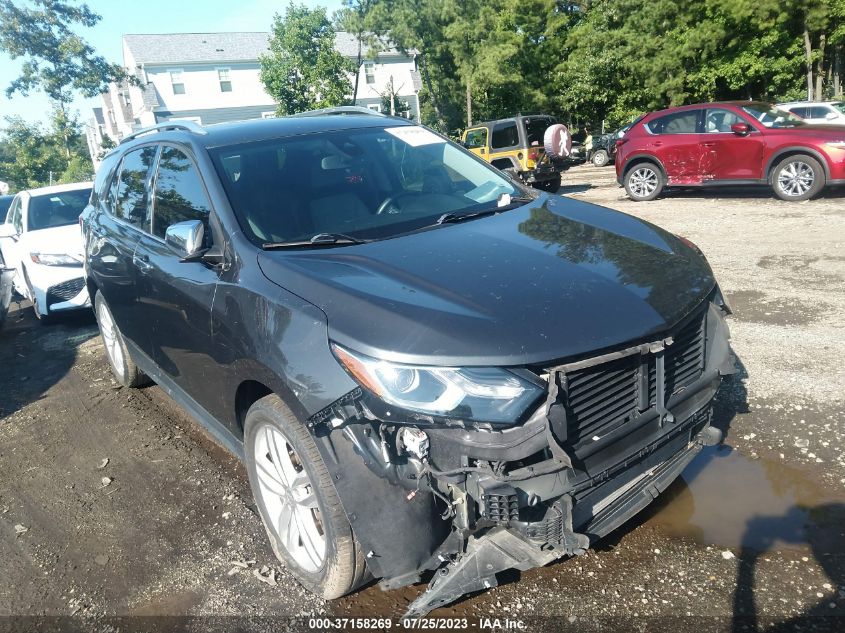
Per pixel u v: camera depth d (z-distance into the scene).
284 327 2.73
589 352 2.44
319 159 3.86
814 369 4.62
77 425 5.12
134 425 4.99
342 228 3.42
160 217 4.07
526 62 37.41
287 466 2.99
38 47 34.22
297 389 2.57
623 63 33.22
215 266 3.33
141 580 3.22
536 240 3.19
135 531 3.62
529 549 2.49
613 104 36.47
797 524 3.10
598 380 2.52
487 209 3.73
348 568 2.69
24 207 9.16
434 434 2.35
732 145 12.11
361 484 2.46
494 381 2.32
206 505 3.80
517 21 37.47
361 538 2.46
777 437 3.84
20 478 4.38
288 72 32.94
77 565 3.38
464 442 2.30
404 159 4.10
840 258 7.40
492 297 2.60
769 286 6.62
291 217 3.44
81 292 8.20
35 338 7.98
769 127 11.80
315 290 2.75
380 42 37.44
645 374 2.63
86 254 5.36
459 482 2.34
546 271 2.82
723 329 3.18
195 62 41.94
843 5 25.03
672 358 2.78
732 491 3.40
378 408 2.37
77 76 35.53
